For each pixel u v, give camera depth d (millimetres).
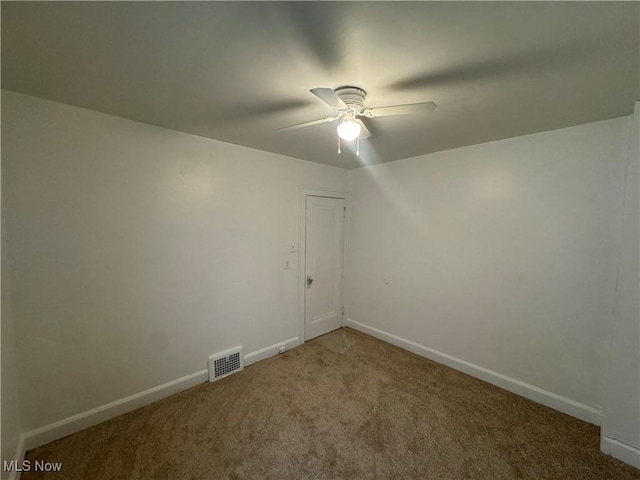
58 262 1823
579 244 2074
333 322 3828
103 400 2037
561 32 1041
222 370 2641
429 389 2465
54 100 1730
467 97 1611
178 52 1199
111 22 1006
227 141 2555
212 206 2531
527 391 2342
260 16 975
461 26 1016
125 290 2096
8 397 1538
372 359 3018
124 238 2070
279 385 2514
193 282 2453
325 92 1304
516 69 1314
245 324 2846
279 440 1875
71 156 1831
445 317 2900
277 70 1341
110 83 1492
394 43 1121
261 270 2941
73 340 1900
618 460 1733
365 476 1620
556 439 1896
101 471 1624
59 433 1854
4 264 1591
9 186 1643
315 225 3477
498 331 2518
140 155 2105
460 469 1671
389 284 3428
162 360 2311
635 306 1697
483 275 2602
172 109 1836
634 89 1498
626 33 1036
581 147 2043
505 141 2420
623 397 1732
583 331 2072
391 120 1981
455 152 2756
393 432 1953
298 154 3027
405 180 3207
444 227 2873
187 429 1963
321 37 1084
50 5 914
